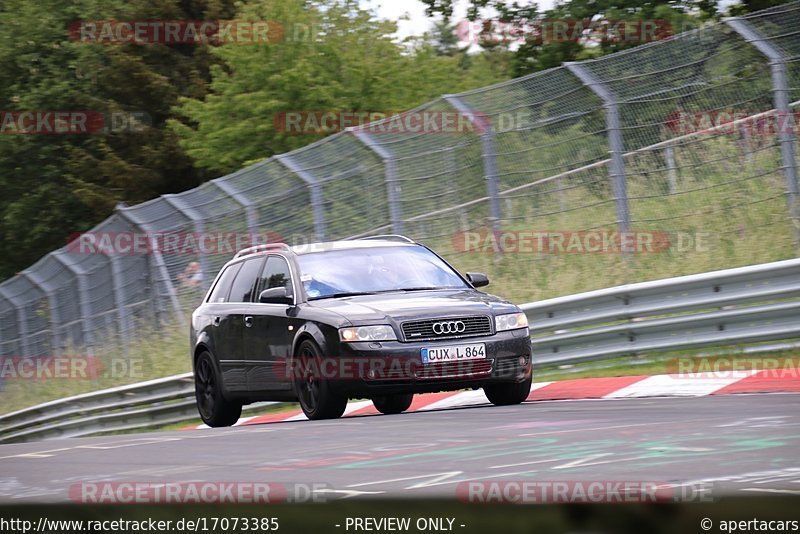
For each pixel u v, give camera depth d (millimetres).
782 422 18531
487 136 51312
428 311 31688
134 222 67250
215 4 146000
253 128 113375
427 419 26016
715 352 38500
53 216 151000
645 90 47188
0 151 151750
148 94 145375
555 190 49812
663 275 46469
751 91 44375
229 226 60750
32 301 81875
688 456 14328
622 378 36719
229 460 18750
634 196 47594
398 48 115250
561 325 42969
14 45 154125
